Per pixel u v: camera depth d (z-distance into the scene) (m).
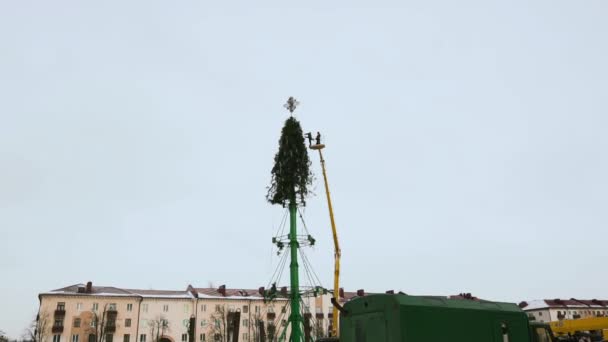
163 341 91.94
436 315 16.94
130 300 91.62
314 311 100.12
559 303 115.25
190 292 99.19
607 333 29.86
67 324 86.50
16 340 88.38
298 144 38.09
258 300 98.94
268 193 37.41
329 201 41.34
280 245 35.72
